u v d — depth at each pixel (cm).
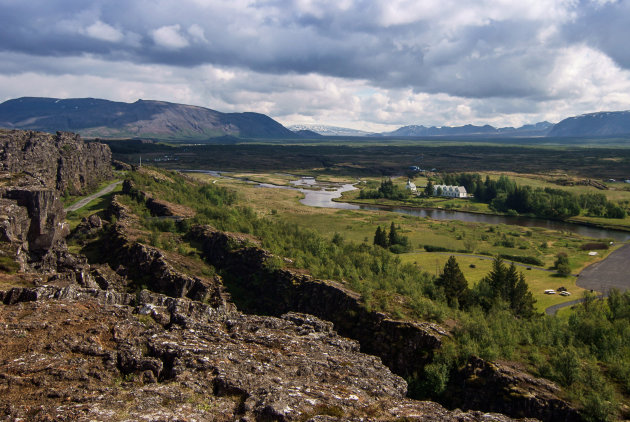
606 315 10062
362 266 11994
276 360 4506
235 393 3678
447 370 7150
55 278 7231
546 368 6994
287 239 13300
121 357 3919
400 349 7812
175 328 4797
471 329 8062
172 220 13212
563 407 6181
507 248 18088
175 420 3070
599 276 14362
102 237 11850
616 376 7150
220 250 11488
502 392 6538
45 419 2891
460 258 16300
